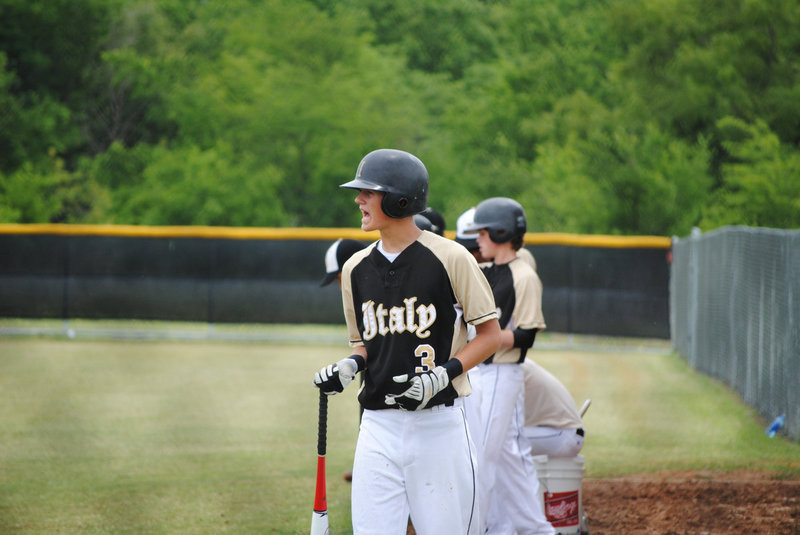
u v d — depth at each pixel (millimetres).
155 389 42938
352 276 14023
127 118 137000
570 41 123000
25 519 22281
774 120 86312
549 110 121188
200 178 113438
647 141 85375
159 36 136250
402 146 122875
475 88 139250
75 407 38219
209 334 62781
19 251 63469
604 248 59469
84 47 134750
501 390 18328
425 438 13539
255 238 62750
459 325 13977
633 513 22297
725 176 80875
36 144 124688
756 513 22219
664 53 96438
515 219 18766
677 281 57281
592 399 40250
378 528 13539
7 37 133375
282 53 126625
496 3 159125
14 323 66875
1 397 40531
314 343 61531
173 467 27938
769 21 87500
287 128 121000
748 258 38375
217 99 122812
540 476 19344
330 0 156625
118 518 22375
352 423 35250
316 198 122812
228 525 21828
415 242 13648
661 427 33750
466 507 13852
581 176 86500
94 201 116500
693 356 50906
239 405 38969
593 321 59719
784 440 31172
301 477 26719
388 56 139250
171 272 63188
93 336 63094
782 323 32469
